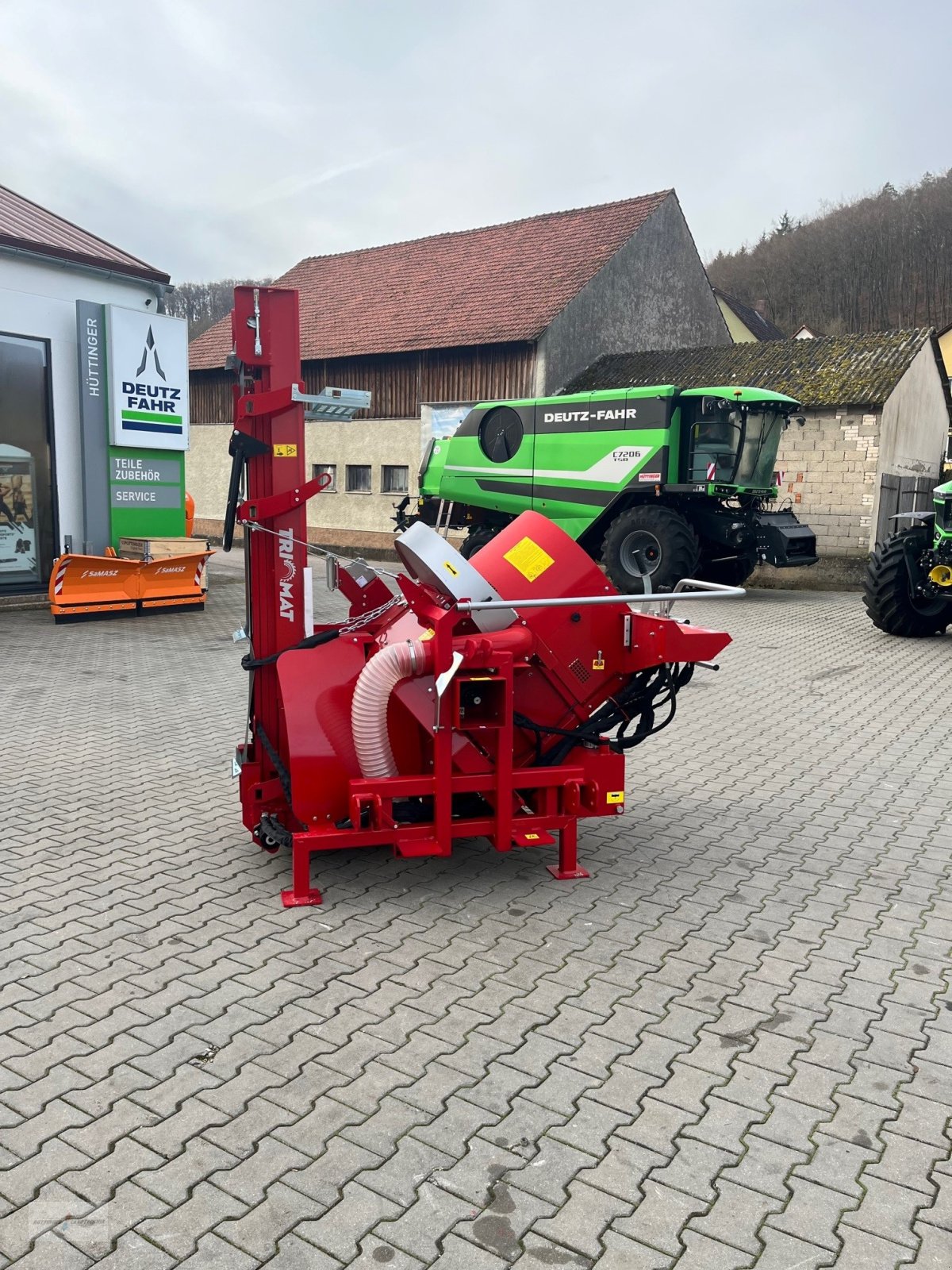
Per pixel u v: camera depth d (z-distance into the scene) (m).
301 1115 2.69
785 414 14.29
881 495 16.73
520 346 20.67
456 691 3.91
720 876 4.44
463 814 4.43
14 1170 2.46
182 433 13.60
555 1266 2.16
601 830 5.05
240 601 14.23
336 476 23.50
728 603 14.51
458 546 18.84
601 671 4.34
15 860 4.55
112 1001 3.28
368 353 22.38
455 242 25.66
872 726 7.26
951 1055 3.01
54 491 12.73
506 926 3.88
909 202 51.72
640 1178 2.45
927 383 19.19
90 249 12.96
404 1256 2.19
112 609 12.34
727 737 6.98
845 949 3.72
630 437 14.39
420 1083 2.83
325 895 4.17
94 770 6.04
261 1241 2.23
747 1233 2.27
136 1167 2.47
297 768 4.01
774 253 55.72
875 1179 2.46
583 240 22.97
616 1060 2.96
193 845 4.75
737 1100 2.77
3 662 9.55
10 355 12.14
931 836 4.98
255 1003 3.27
